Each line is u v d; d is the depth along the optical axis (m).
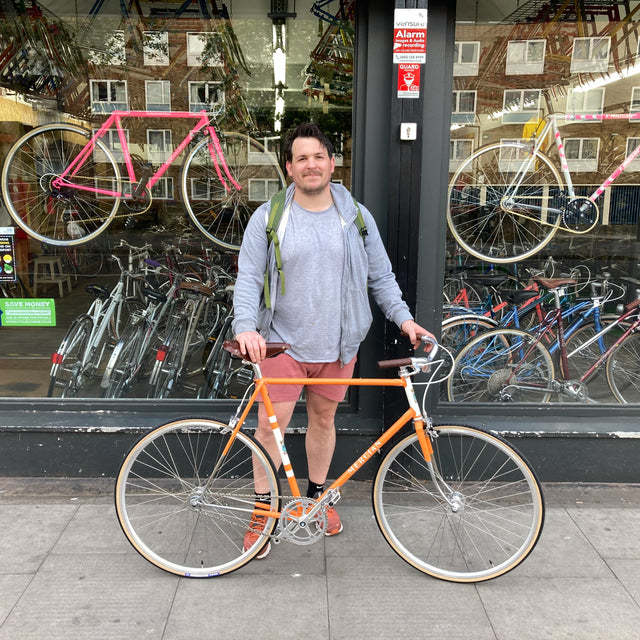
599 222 3.13
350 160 2.94
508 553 2.39
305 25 2.88
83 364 3.21
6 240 3.16
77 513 2.69
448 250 3.09
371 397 3.02
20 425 2.94
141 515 2.64
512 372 3.19
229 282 3.23
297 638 1.98
